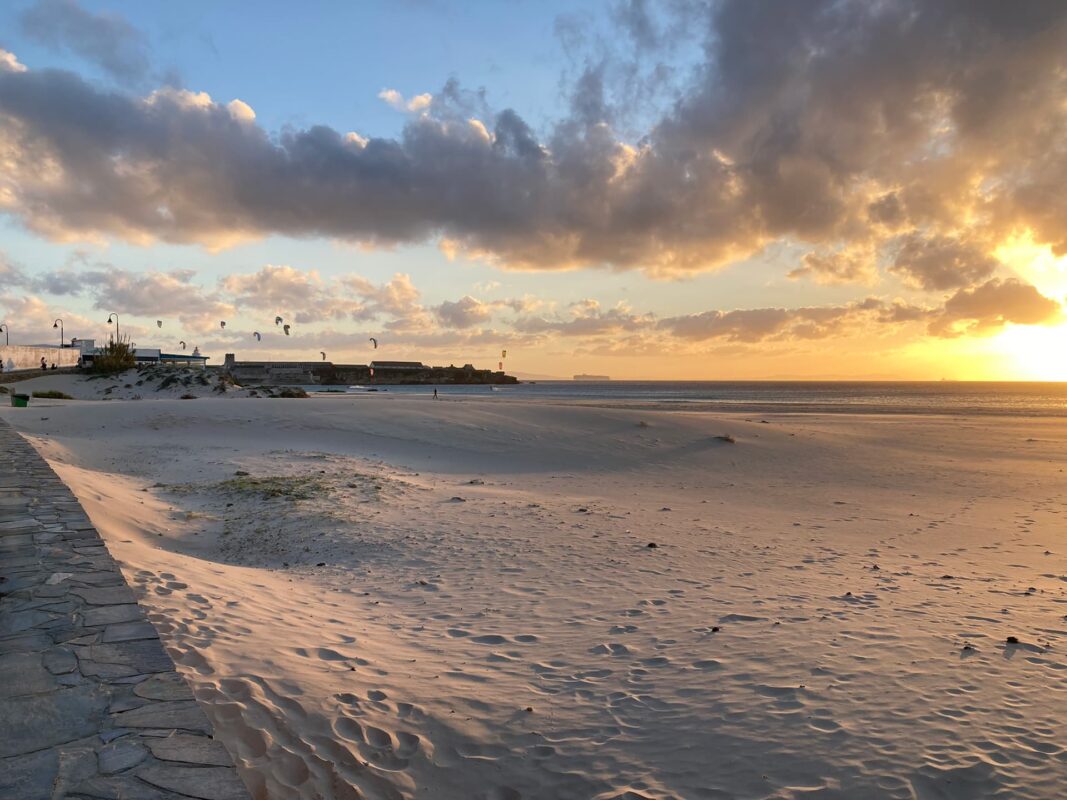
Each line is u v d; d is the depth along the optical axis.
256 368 181.75
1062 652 5.85
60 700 3.47
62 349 89.12
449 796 4.04
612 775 4.20
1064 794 3.80
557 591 8.27
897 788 3.90
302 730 4.56
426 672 5.74
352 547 10.88
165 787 2.73
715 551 10.41
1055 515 14.54
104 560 6.22
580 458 23.41
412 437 25.48
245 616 6.74
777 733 4.55
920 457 25.55
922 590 8.09
